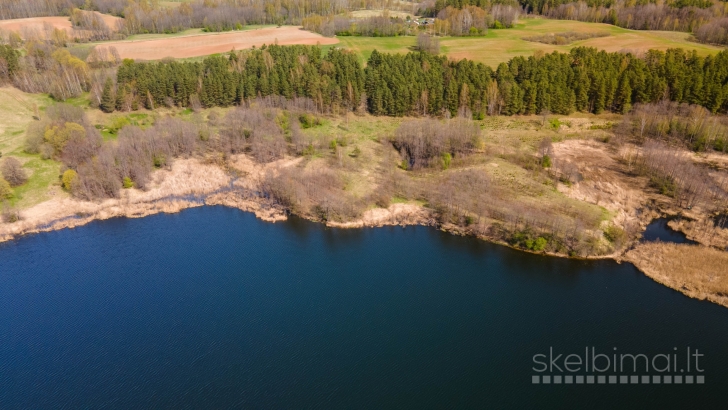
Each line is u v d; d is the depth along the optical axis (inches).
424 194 5255.9
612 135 6245.1
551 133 6392.7
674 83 6594.5
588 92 6909.5
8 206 5064.0
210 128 6673.2
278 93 7116.1
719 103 6427.2
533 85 6815.9
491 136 6304.1
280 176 5561.0
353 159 5935.0
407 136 6033.5
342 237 4731.8
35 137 5910.4
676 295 3818.9
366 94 7121.1
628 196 5078.7
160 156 5910.4
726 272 3988.7
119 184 5492.1
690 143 6003.9
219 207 5285.4
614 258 4266.7
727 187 5157.5
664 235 4566.9
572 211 4776.1
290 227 4913.9
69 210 5187.0
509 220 4729.3
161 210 5216.5
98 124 6643.7
